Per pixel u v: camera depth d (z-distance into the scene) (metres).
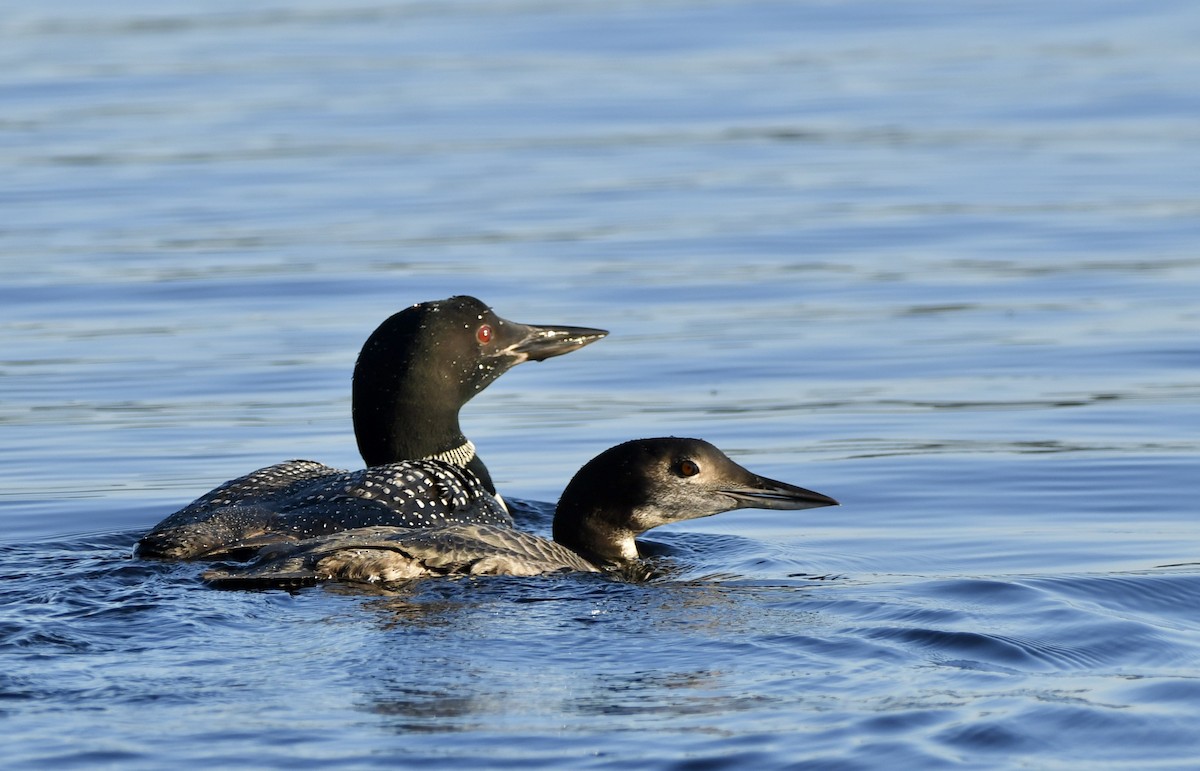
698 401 14.38
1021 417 13.71
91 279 17.80
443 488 10.45
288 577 8.92
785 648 8.27
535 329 12.06
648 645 8.29
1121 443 13.01
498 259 18.44
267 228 19.86
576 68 29.86
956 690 7.71
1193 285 17.28
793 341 15.86
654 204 20.94
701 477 10.57
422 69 29.72
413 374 11.50
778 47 31.78
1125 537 10.96
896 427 13.56
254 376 14.91
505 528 9.75
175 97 27.23
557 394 14.78
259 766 6.76
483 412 14.41
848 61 30.38
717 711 7.40
